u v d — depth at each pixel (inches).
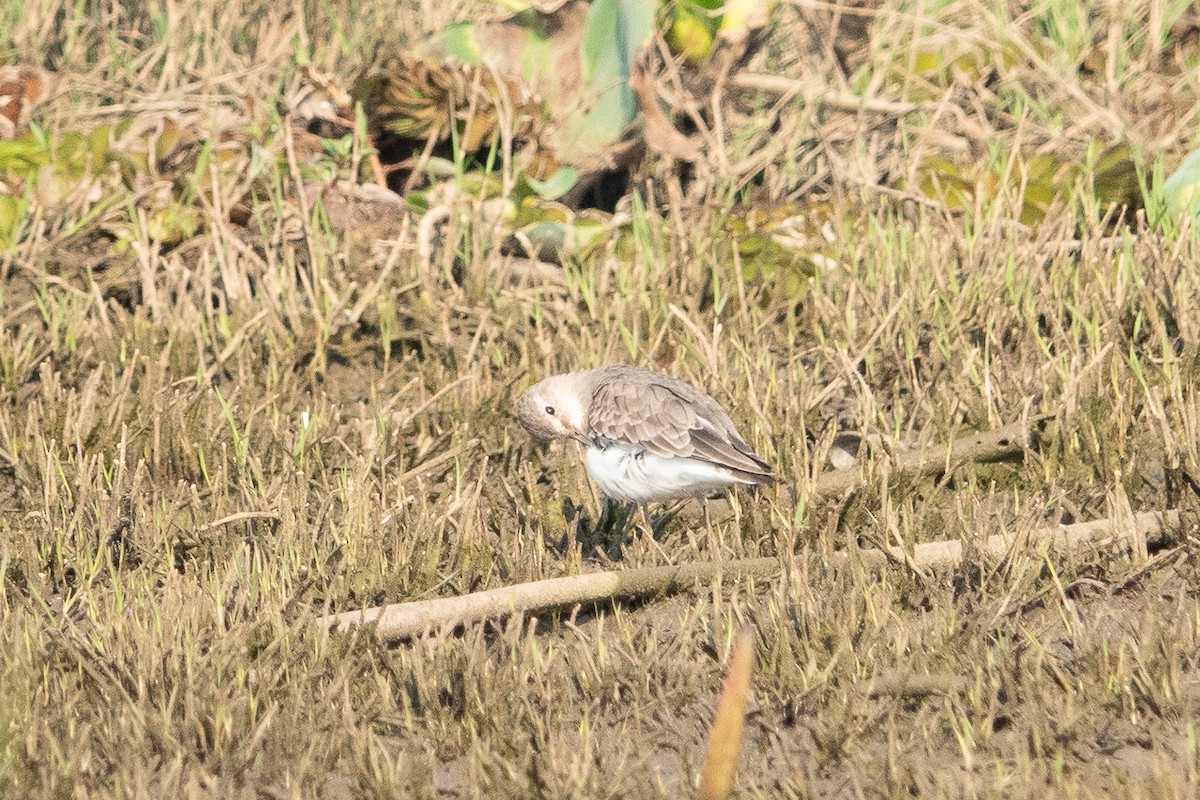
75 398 471.2
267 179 592.1
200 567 394.0
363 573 376.2
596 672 331.9
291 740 306.3
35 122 627.5
